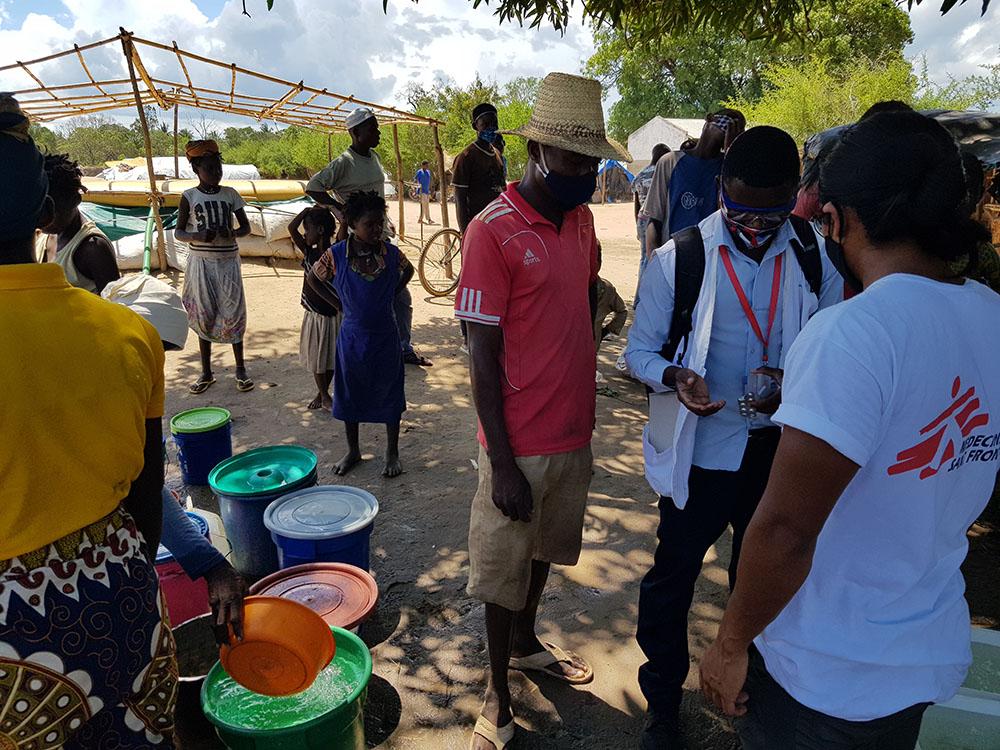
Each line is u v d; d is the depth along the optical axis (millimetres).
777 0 5164
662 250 2314
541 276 2305
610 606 3438
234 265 5961
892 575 1366
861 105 20531
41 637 1417
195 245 5816
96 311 1537
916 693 1402
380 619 3334
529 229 2309
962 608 1467
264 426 5469
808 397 1261
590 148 2191
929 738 2078
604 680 2965
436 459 4957
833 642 1407
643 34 5871
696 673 2998
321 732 2143
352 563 3211
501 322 2352
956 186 1278
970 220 1313
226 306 5949
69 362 1444
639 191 6652
